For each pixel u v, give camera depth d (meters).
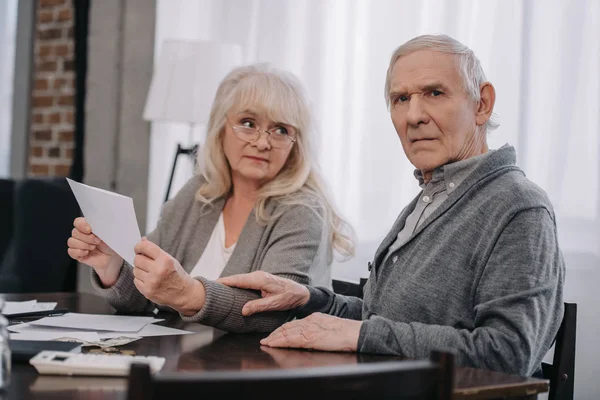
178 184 4.11
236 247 2.10
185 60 3.42
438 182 1.70
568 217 2.73
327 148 3.51
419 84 1.65
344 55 3.46
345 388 0.89
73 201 3.62
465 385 1.18
